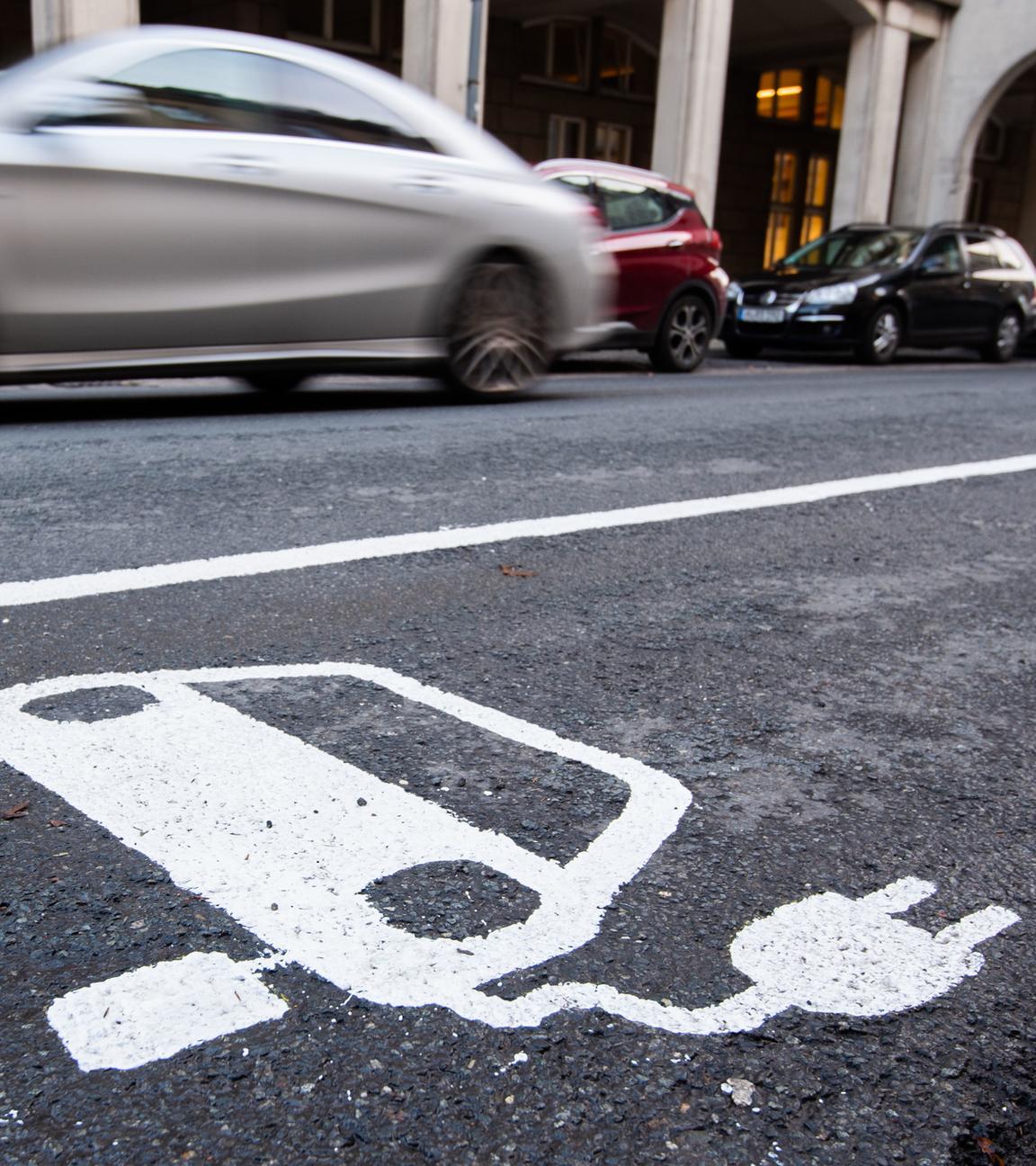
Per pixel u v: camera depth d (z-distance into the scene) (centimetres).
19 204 566
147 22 1986
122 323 607
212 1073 147
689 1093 148
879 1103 149
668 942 179
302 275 656
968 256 1557
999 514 519
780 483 559
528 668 297
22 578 347
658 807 224
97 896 183
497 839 207
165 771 225
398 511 458
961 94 2322
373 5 2073
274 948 172
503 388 775
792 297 1421
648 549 426
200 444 572
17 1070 146
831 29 2312
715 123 1883
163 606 327
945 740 268
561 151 2422
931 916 192
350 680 280
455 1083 147
